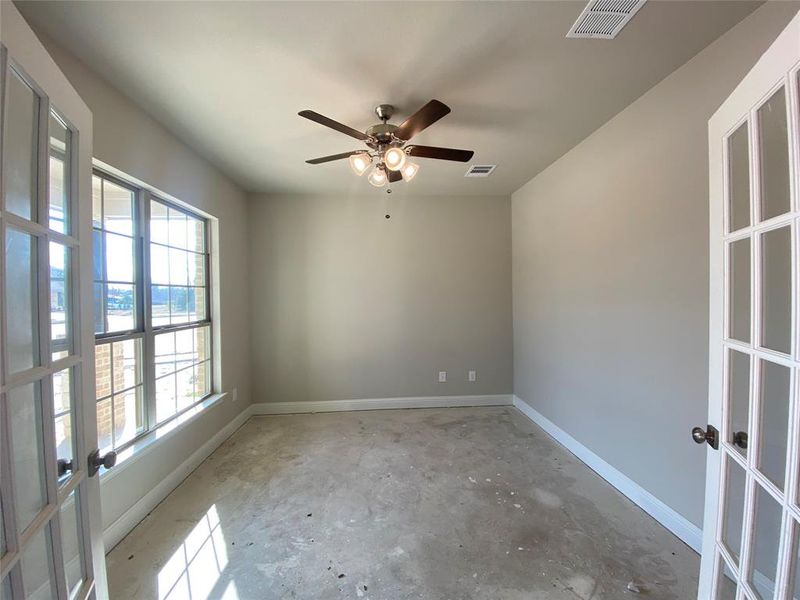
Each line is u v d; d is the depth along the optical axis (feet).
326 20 4.54
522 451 9.34
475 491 7.43
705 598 3.66
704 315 5.47
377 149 6.73
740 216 3.42
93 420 3.51
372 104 6.56
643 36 4.91
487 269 13.15
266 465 8.68
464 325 13.14
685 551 5.62
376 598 4.82
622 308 7.23
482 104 6.65
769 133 2.94
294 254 12.64
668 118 5.94
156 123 7.18
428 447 9.62
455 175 10.87
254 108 6.70
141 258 7.23
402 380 13.04
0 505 2.35
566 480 7.85
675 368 5.99
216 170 9.93
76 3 4.18
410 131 5.99
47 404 2.86
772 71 2.80
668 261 6.06
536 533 6.09
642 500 6.76
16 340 2.64
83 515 3.32
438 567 5.34
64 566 2.97
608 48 5.16
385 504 6.98
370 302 12.90
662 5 4.37
